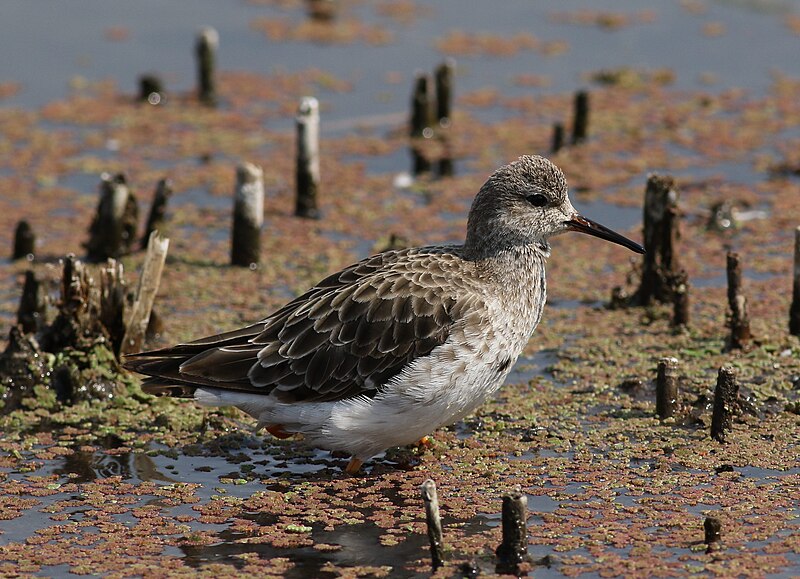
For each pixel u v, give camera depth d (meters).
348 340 12.62
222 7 30.81
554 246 20.05
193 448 13.73
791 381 14.92
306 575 11.08
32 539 11.68
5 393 14.56
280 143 24.39
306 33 29.28
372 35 29.19
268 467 13.33
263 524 12.04
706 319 16.92
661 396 14.19
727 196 21.41
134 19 29.98
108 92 26.45
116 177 19.52
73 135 24.48
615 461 13.22
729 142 23.72
